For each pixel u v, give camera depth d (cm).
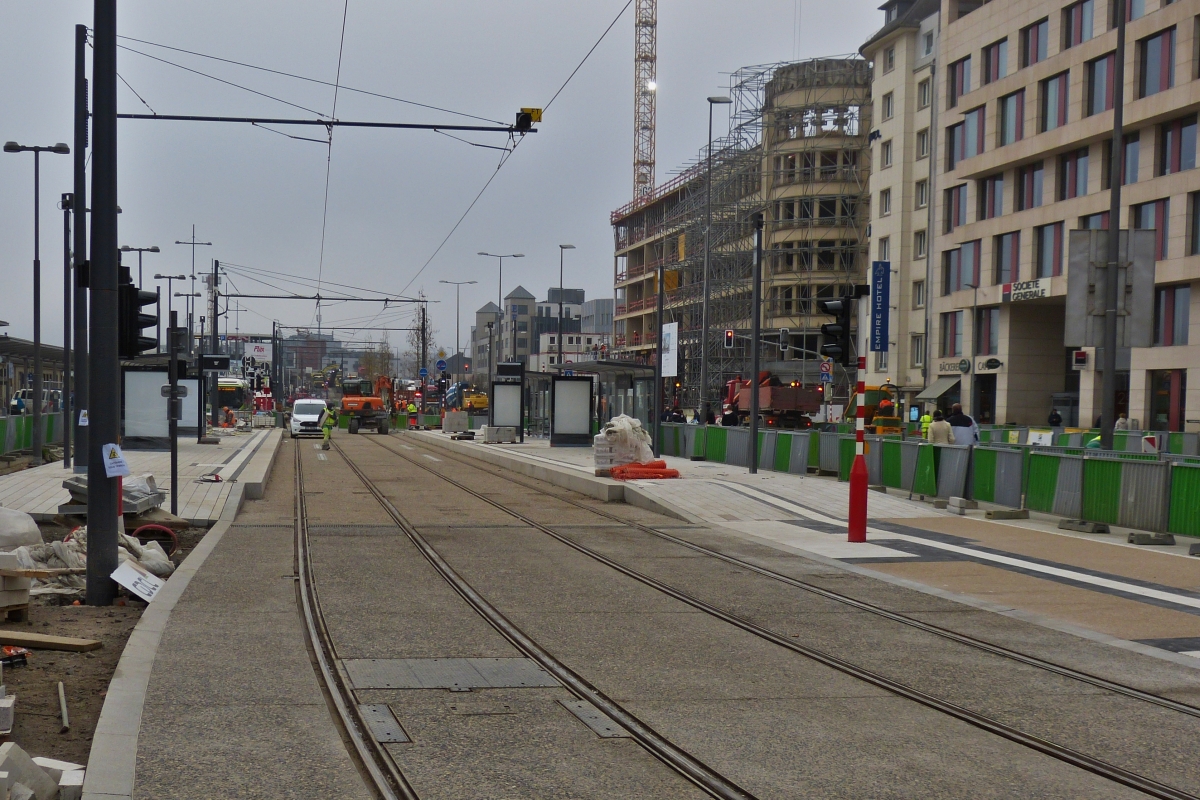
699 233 8125
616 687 764
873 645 920
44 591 1088
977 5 6047
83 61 2277
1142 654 895
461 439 5000
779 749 627
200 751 595
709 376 7394
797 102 7481
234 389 8044
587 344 12688
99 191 1094
